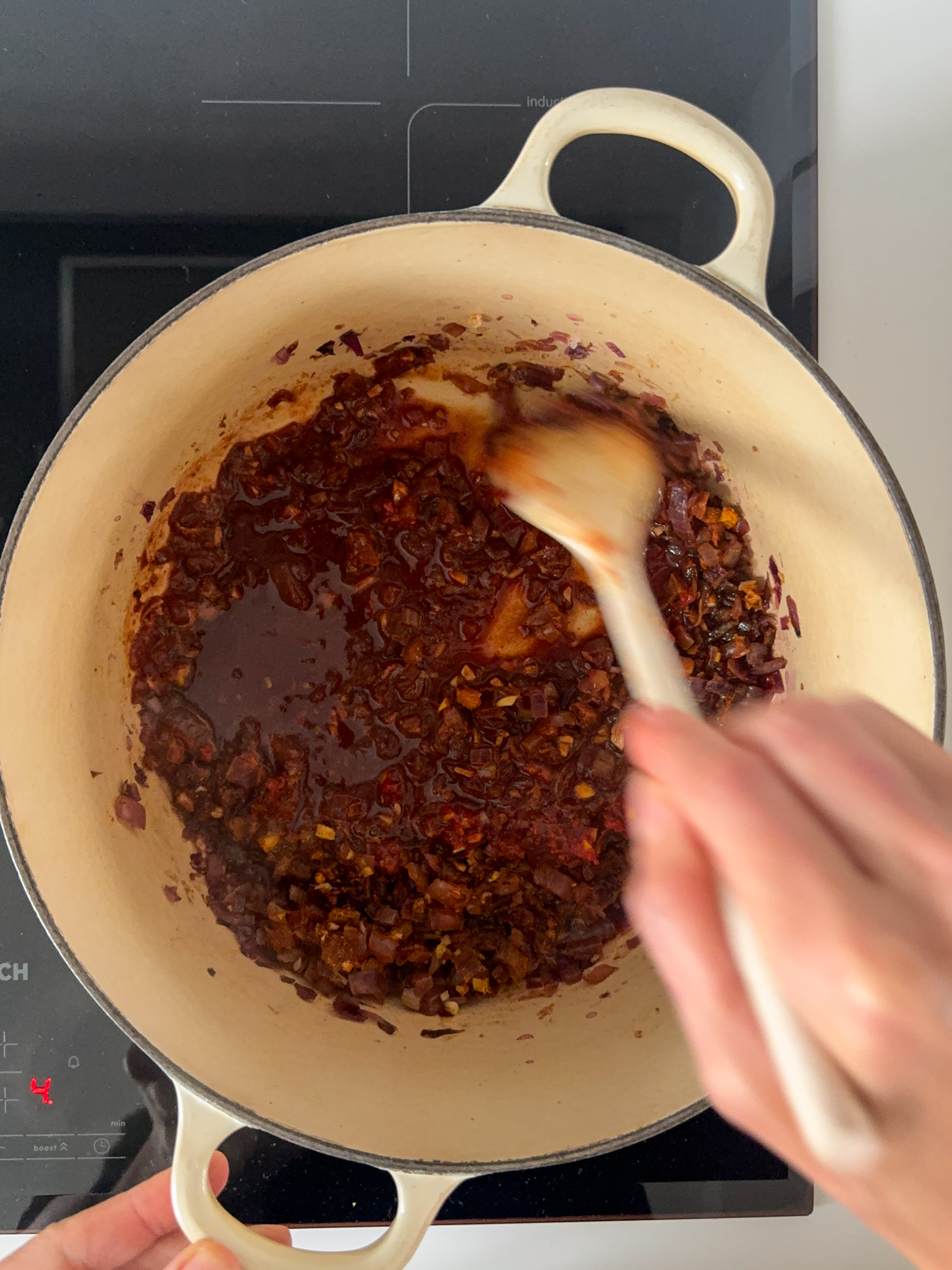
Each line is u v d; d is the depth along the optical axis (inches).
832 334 15.1
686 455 15.5
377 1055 13.6
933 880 8.3
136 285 14.5
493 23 14.8
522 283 12.9
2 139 14.5
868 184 15.1
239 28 14.7
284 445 15.8
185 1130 11.4
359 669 16.0
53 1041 14.3
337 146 14.6
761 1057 8.5
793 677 14.8
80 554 12.8
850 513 12.5
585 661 16.2
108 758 13.9
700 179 14.7
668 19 14.8
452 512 16.0
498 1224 14.6
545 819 15.9
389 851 15.7
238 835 15.4
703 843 9.2
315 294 12.5
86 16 14.6
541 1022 14.5
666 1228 14.7
